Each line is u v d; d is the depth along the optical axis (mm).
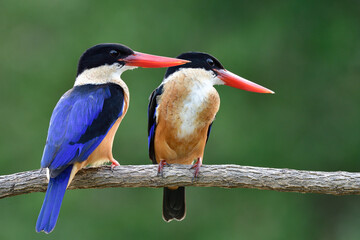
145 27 14273
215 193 13469
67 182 6258
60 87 13789
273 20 14703
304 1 14898
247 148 13547
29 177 6484
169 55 14266
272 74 14391
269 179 6375
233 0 14867
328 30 14766
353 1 15031
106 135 6746
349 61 14625
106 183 6605
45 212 5965
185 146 7348
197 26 14555
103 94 7016
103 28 14094
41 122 13445
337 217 14438
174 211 7715
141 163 12867
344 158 14102
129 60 7461
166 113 7230
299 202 13859
